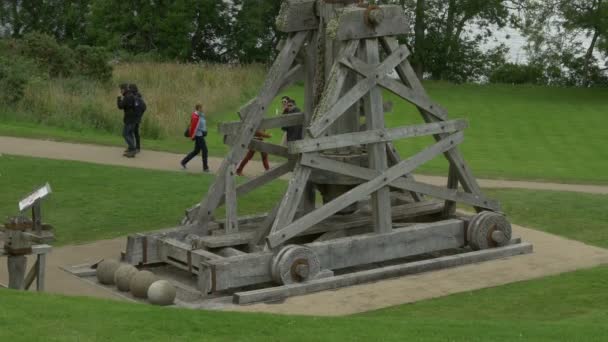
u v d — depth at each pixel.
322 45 13.54
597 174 23.36
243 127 13.62
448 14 59.09
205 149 21.08
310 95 13.99
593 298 11.42
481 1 57.81
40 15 68.06
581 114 39.81
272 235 12.12
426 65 59.72
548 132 33.34
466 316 10.73
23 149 22.33
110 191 18.17
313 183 14.16
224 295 12.00
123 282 11.96
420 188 13.64
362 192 12.90
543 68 58.97
